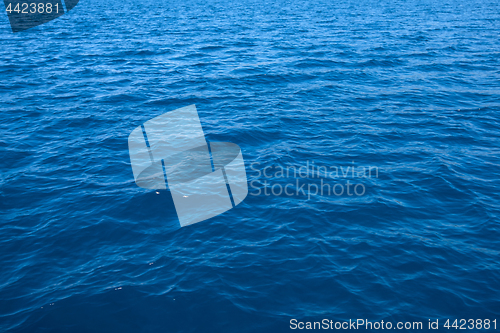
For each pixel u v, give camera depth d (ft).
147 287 19.61
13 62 68.85
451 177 30.37
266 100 49.26
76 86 54.90
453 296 18.95
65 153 34.96
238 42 91.09
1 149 35.40
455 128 40.29
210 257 21.76
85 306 18.47
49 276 20.43
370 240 23.06
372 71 62.69
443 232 23.84
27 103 47.52
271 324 17.54
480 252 22.00
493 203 26.91
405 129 40.19
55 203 27.20
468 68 64.03
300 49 81.35
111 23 131.23
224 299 18.85
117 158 33.96
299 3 232.73
